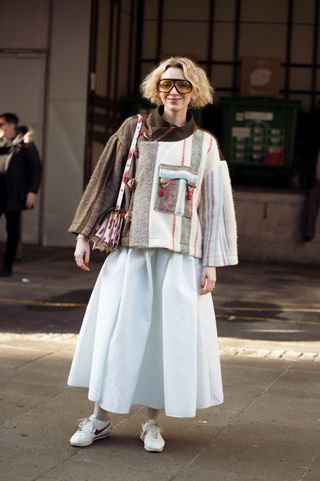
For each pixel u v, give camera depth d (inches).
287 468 183.6
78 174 541.6
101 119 565.6
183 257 187.3
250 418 218.1
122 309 184.2
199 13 628.4
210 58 629.0
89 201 189.8
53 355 276.8
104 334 185.8
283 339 316.5
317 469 183.6
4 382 242.2
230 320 349.4
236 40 627.2
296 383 253.1
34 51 544.1
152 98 192.2
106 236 188.4
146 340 185.9
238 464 185.0
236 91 629.6
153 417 195.6
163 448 193.5
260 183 604.1
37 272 450.9
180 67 186.9
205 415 219.6
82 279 434.9
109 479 173.5
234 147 581.9
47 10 542.3
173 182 185.3
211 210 189.0
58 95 542.9
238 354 288.5
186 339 183.5
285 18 622.8
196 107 195.5
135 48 631.2
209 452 192.2
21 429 202.7
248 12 624.7
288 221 534.9
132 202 186.7
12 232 431.8
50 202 545.3
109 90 577.3
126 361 183.6
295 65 624.1
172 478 175.3
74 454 187.2
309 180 624.7
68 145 542.9
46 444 193.0
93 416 196.1
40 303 369.7
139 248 186.1
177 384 182.2
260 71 609.9
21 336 304.3
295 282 458.3
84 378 192.4
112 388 183.5
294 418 219.1
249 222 537.6
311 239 531.2
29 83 546.3
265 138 579.2
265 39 625.3
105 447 192.5
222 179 189.5
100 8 550.0
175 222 185.3
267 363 277.0
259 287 436.1
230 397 235.6
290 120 577.3
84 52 539.5
